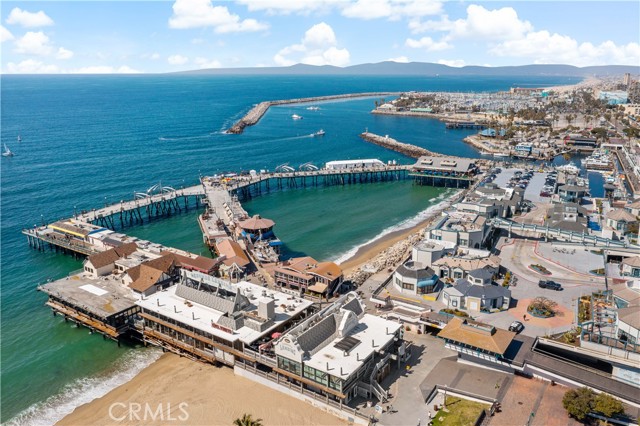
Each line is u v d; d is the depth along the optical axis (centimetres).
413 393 6462
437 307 8562
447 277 9744
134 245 11250
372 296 9056
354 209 17050
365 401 6397
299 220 15700
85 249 12056
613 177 19825
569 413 5847
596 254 10912
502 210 13388
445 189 19962
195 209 17100
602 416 5725
